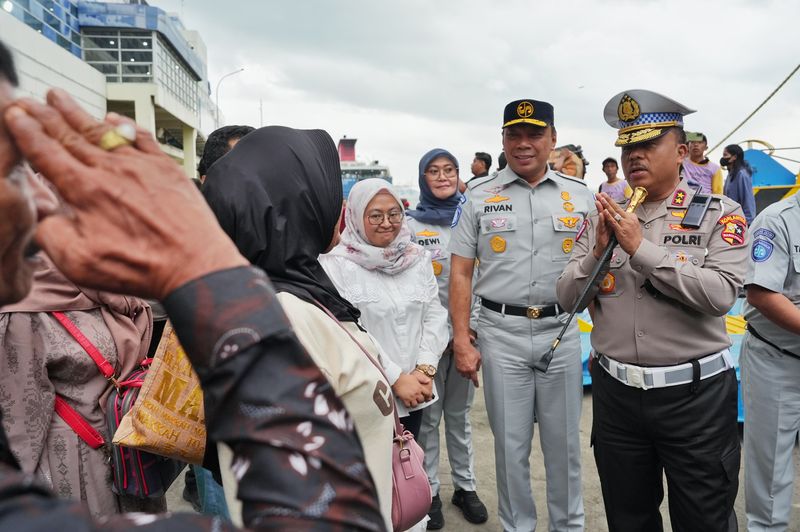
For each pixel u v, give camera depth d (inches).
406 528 46.1
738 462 77.2
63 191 17.5
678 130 76.6
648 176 76.9
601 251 78.0
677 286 71.1
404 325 90.9
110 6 802.8
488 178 106.7
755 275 83.3
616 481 83.2
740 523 107.3
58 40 722.2
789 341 87.3
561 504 99.5
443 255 127.3
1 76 17.1
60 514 14.3
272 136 45.3
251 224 42.0
